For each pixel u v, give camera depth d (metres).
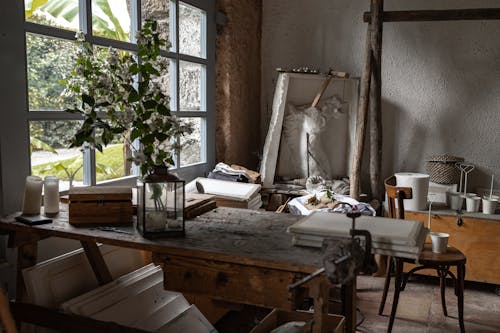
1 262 2.31
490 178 4.42
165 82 3.65
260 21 4.90
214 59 4.16
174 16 3.59
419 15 3.99
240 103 4.52
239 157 4.58
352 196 4.18
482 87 4.38
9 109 2.28
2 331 1.53
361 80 4.23
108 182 2.96
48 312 2.04
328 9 4.70
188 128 2.16
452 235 3.82
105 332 1.98
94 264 2.34
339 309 3.32
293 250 1.79
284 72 4.34
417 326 3.16
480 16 3.86
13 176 2.31
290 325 2.20
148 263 2.83
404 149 4.63
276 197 4.22
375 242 1.71
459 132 4.47
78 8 2.69
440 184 4.26
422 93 4.54
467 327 3.16
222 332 3.01
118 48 2.97
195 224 2.16
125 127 2.09
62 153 2.66
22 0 2.32
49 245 2.48
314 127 4.39
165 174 1.97
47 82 2.54
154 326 2.35
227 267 1.76
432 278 4.05
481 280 3.76
